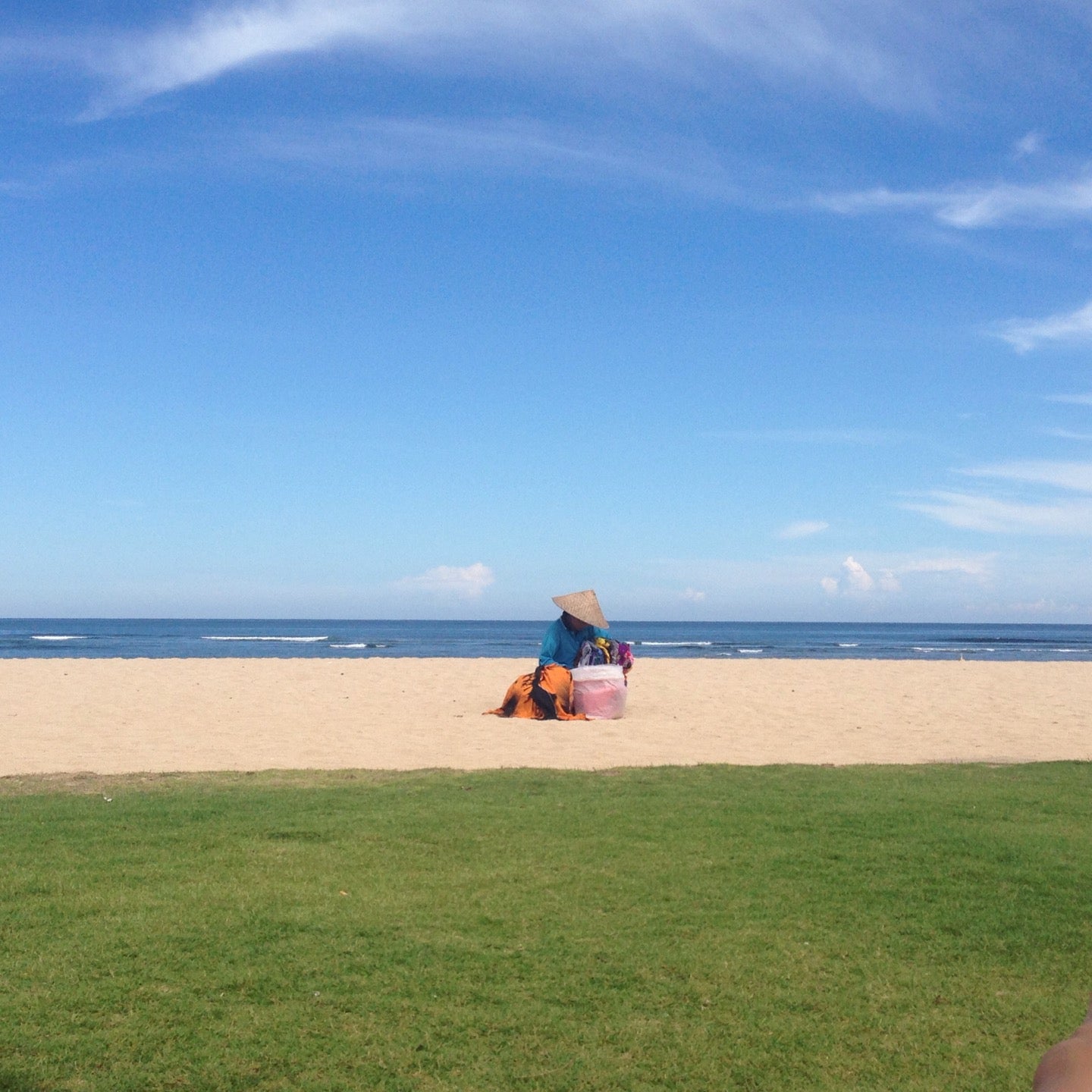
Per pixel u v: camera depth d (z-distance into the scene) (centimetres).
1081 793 815
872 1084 343
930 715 1510
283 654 4356
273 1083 338
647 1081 344
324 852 606
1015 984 422
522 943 459
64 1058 350
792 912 504
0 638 6406
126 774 903
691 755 1071
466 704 1599
